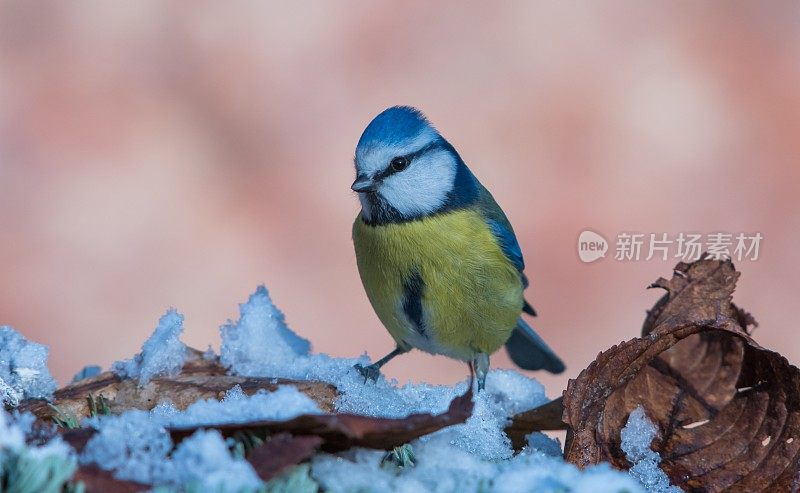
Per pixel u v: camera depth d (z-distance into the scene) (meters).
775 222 10.91
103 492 2.36
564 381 9.83
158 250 10.62
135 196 10.91
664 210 10.95
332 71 11.86
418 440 3.18
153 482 2.43
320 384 3.92
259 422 2.72
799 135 11.40
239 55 11.87
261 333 4.43
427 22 12.15
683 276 3.91
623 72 11.96
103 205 10.82
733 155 11.31
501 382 4.74
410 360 10.15
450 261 6.32
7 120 11.09
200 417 2.83
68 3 11.89
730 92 11.65
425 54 12.00
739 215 10.97
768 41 12.05
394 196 6.32
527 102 11.71
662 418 3.66
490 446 3.78
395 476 2.92
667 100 11.66
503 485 2.60
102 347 9.84
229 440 2.72
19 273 10.22
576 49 12.14
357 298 10.65
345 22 12.12
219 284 10.50
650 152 11.40
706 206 11.02
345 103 11.68
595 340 10.22
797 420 3.49
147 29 11.91
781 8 12.16
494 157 11.40
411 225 6.33
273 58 11.86
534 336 7.64
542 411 4.07
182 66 11.77
